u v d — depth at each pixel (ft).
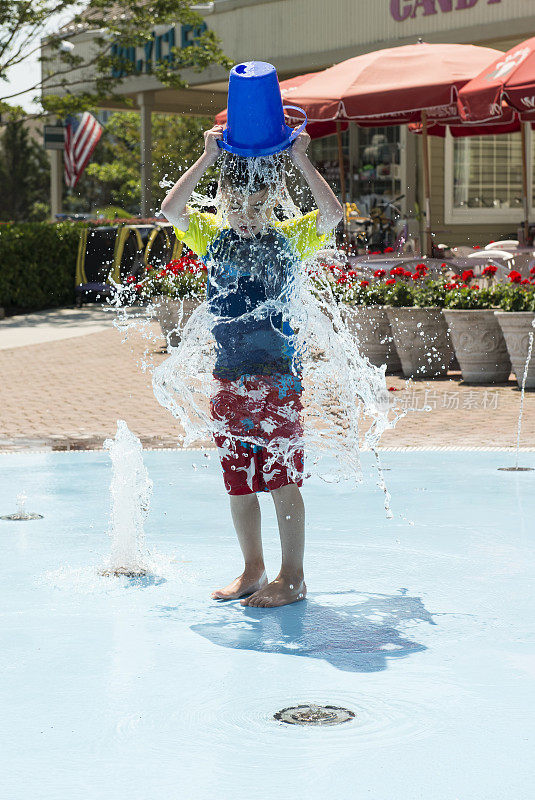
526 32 61.31
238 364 12.76
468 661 10.79
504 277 43.98
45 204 238.68
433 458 24.27
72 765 8.32
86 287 73.92
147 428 30.25
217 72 83.25
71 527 17.72
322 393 14.17
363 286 41.78
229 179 12.51
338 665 10.73
